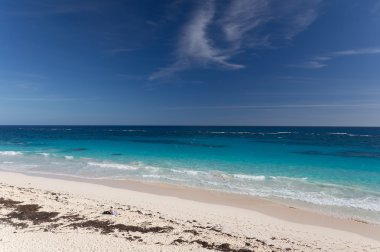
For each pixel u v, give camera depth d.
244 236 9.41
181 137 65.81
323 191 15.61
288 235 9.70
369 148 38.53
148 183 17.47
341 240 9.38
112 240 8.26
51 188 15.50
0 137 62.44
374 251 8.59
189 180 18.33
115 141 50.56
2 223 9.32
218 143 47.09
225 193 15.21
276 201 13.81
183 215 11.41
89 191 15.02
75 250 7.49
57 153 31.70
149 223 9.93
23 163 24.94
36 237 8.27
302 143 47.25
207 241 8.63
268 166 23.59
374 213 12.09
